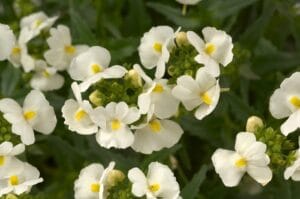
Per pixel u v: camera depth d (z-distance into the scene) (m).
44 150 0.41
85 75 0.36
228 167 0.34
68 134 0.40
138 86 0.35
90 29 0.40
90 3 0.43
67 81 0.41
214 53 0.36
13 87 0.41
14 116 0.36
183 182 0.40
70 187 0.40
